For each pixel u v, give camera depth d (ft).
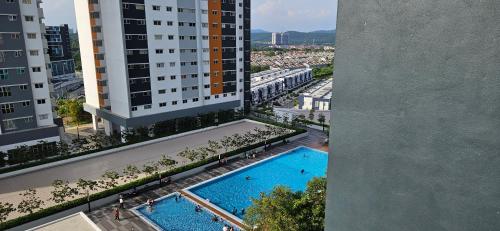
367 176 16.67
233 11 205.16
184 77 188.44
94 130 198.18
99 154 151.33
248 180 130.41
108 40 168.86
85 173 132.16
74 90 338.75
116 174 114.21
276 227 66.03
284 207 71.20
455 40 12.75
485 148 12.82
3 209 90.22
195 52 190.29
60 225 92.63
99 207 105.81
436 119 13.84
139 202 109.60
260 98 304.30
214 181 127.54
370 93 15.58
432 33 13.23
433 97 13.74
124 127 171.12
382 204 16.44
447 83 13.26
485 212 13.34
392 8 14.02
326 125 201.26
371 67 15.26
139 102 171.32
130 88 166.61
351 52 15.84
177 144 168.86
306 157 155.94
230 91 216.74
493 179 12.85
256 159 149.48
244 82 231.91
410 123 14.62
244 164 143.43
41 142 147.54
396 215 16.06
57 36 410.72
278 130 182.50
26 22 140.67
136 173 130.00
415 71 13.98
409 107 14.49
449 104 13.41
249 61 231.71
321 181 76.43
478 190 13.34
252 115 238.89
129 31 160.86
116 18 159.53
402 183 15.49
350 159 17.19
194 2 183.73
